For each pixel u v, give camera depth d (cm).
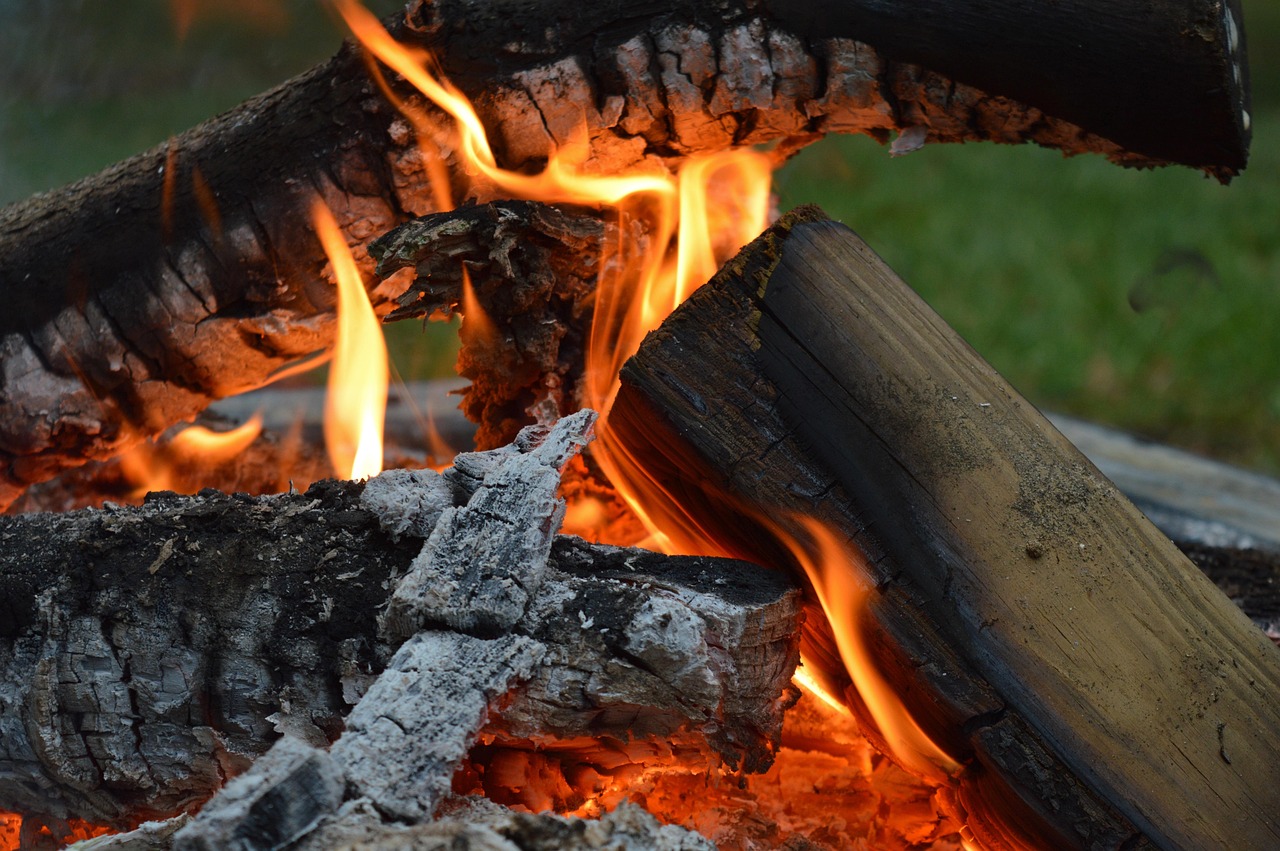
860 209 413
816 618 149
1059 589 146
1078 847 144
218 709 146
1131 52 151
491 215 153
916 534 146
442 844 137
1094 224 403
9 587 147
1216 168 156
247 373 161
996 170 464
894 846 153
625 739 145
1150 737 144
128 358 158
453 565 144
